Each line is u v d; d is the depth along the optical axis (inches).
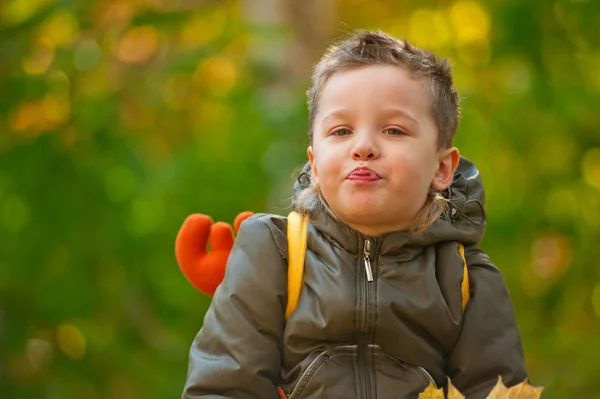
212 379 149.7
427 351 152.9
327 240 155.9
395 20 527.8
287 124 447.8
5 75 410.0
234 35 474.0
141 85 451.8
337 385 149.3
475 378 154.6
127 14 449.7
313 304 152.6
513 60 462.3
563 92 459.5
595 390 451.2
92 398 419.2
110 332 419.2
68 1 421.1
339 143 152.7
